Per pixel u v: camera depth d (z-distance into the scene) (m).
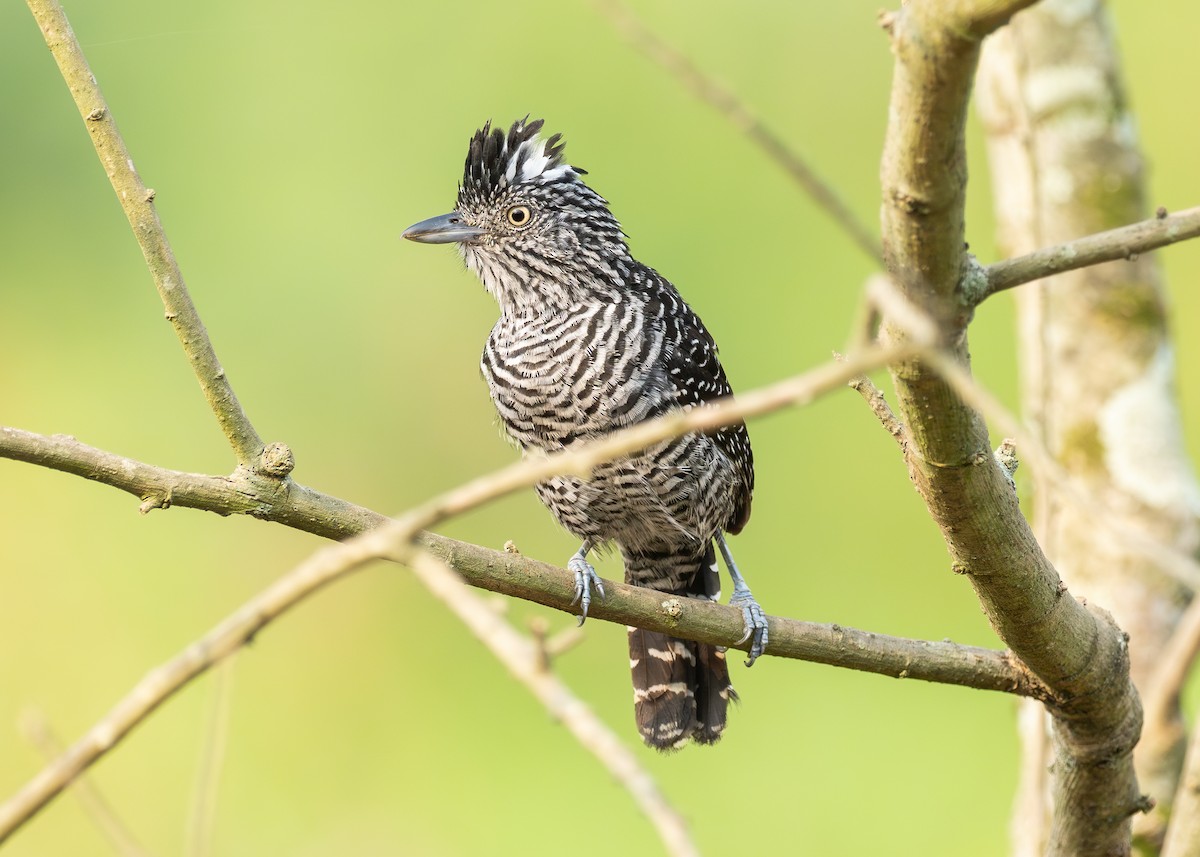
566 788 11.90
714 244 13.15
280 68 13.55
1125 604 8.03
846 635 6.36
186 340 5.36
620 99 13.39
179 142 13.47
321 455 13.31
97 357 13.66
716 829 11.41
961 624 12.14
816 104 13.44
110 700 12.90
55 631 13.26
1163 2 14.09
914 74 3.90
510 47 13.59
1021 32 8.52
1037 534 7.32
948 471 5.00
